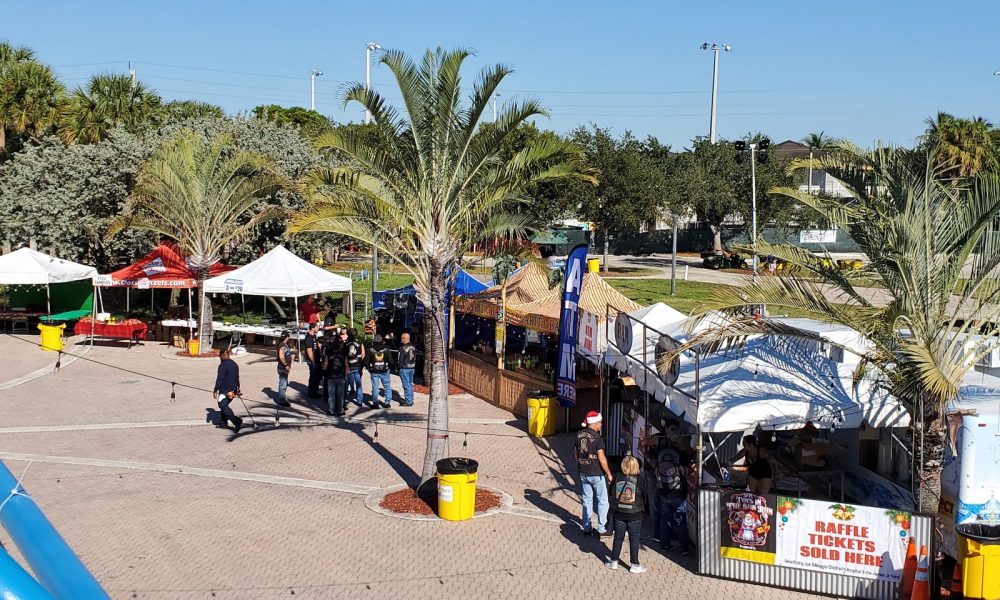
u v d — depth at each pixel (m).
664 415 14.45
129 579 10.31
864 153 10.88
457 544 11.64
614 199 52.62
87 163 32.34
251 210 31.75
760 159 37.69
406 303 26.91
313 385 20.72
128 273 28.09
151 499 13.32
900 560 9.95
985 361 13.09
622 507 10.74
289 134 34.94
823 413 11.20
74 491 13.64
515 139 40.75
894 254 10.02
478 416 19.05
